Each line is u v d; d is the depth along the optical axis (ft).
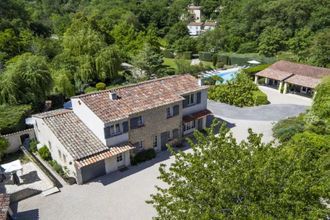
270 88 176.65
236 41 309.42
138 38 245.45
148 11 364.79
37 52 195.62
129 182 88.07
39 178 90.02
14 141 105.91
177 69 215.10
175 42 307.99
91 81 176.24
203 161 48.08
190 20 413.80
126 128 94.02
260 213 38.81
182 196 45.14
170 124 106.83
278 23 299.99
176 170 48.42
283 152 47.93
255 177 41.86
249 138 51.19
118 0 406.00
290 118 122.31
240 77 159.74
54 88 146.10
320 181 44.50
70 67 170.19
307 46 270.87
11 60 157.69
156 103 100.83
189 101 114.93
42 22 296.92
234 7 366.22
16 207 78.18
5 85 120.06
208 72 212.64
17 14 251.39
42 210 77.10
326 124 98.07
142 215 74.95
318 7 293.43
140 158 98.43
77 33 198.18
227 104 150.10
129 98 100.48
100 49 183.93
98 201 80.23
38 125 103.55
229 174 42.42
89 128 95.86
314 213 39.65
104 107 93.50
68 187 86.12
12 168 87.20
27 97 125.08
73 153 85.35
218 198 41.88
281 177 42.93
